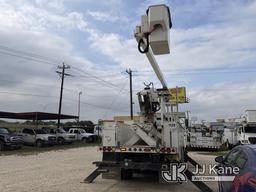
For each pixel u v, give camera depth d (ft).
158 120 34.68
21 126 169.89
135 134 34.86
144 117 35.12
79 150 87.25
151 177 37.73
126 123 35.45
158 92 35.83
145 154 33.45
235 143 109.81
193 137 100.17
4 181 34.83
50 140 100.42
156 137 34.01
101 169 33.81
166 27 20.66
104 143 34.24
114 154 33.94
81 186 32.27
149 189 31.27
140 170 34.09
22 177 37.78
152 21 20.34
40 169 45.42
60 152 79.66
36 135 99.81
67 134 114.73
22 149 88.12
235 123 133.90
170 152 32.09
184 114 41.75
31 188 30.89
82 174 40.40
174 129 32.96
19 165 50.57
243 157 20.34
